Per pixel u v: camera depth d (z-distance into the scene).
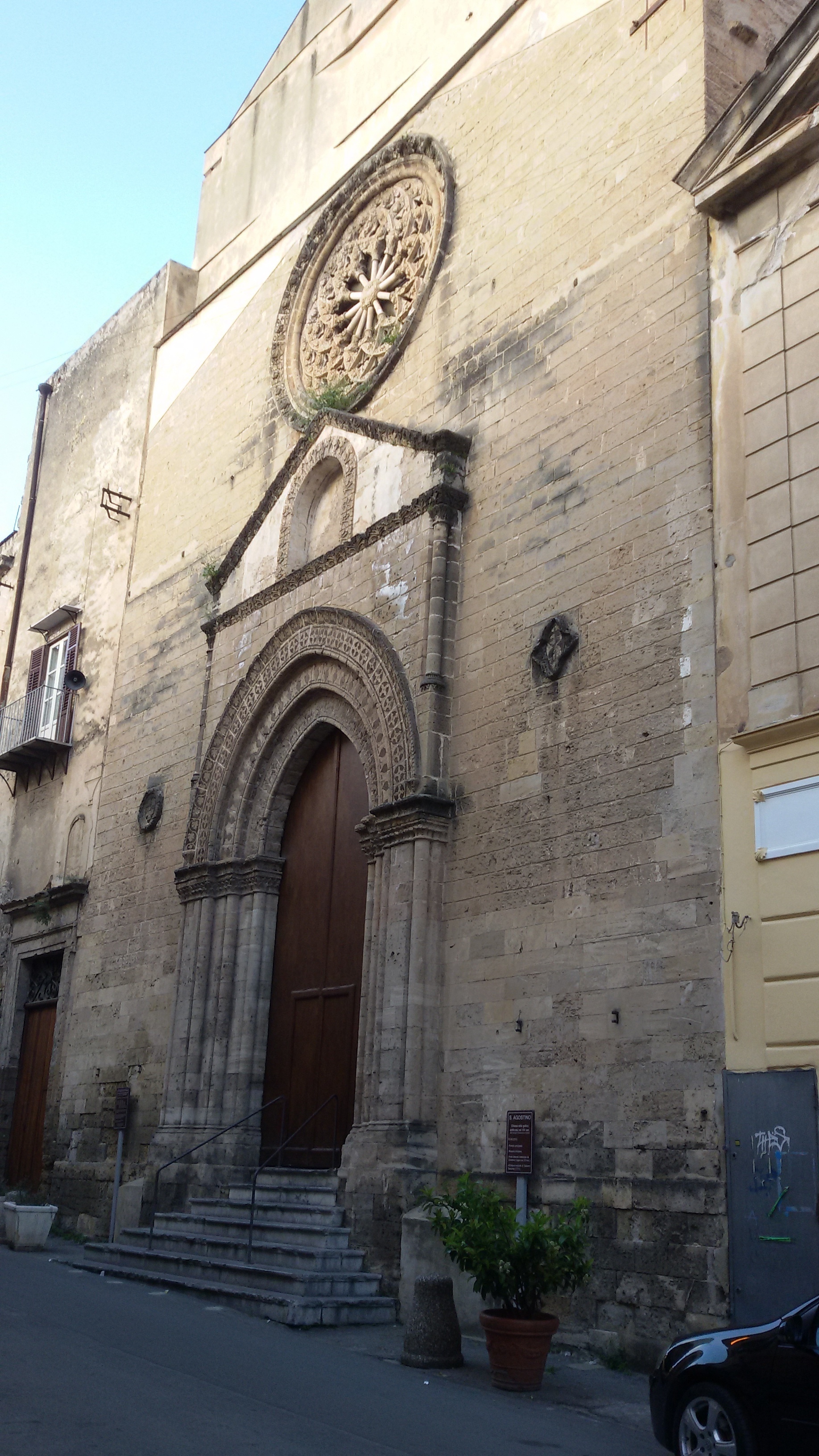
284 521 20.62
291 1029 18.52
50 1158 23.42
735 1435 7.20
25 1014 26.73
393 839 15.83
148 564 26.02
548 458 15.50
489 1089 13.96
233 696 20.61
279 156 25.53
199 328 26.64
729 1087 11.24
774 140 12.80
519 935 14.09
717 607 12.56
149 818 23.02
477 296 17.70
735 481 12.72
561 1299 12.36
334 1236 14.33
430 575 16.47
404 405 18.70
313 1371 10.09
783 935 11.11
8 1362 9.28
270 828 19.73
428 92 20.50
